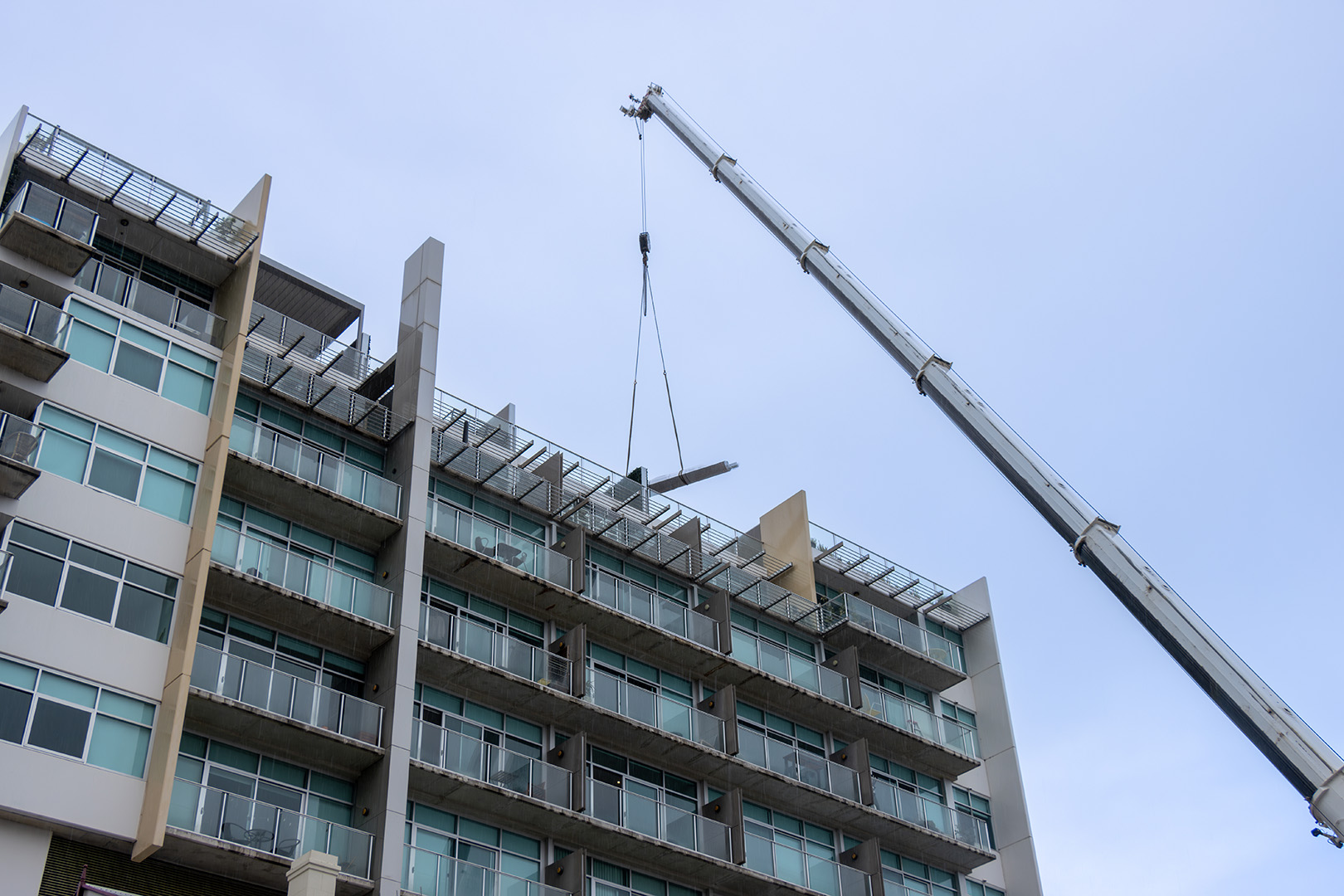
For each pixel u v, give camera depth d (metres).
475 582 39.28
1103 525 35.72
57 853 28.59
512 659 38.06
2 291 32.44
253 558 34.41
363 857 32.12
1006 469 38.78
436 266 42.06
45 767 28.86
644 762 40.34
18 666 29.45
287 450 36.56
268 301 44.97
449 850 35.06
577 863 35.56
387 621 35.97
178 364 35.44
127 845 29.25
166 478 33.75
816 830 43.38
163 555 32.72
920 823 44.94
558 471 42.66
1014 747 49.00
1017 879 46.78
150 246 36.97
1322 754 30.66
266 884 30.98
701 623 42.94
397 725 34.06
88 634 30.72
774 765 42.03
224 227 37.75
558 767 36.84
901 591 50.19
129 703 30.61
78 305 34.31
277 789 32.47
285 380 38.34
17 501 31.03
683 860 38.19
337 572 35.72
